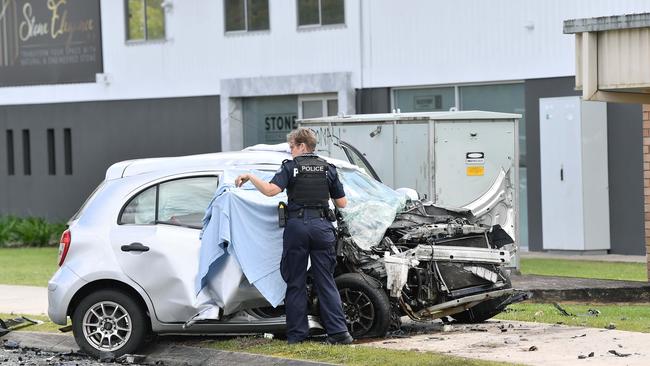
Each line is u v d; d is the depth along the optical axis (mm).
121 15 54219
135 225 21906
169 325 21469
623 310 26219
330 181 20984
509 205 32625
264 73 49719
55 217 57594
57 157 57312
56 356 22812
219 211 21078
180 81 52406
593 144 41281
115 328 21891
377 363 19125
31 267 41562
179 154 52688
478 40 43906
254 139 50688
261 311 21922
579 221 41438
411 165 32062
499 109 43875
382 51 46438
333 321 20906
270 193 20562
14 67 58562
